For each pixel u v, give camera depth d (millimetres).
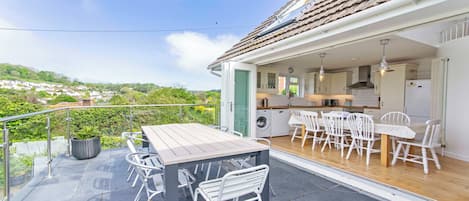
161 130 3078
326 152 4090
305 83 7008
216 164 3469
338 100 7176
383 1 2008
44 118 3023
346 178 2807
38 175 2957
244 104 4734
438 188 2453
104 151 4355
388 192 2400
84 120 4336
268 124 5711
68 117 3990
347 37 2686
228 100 4410
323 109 6551
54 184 2734
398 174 2877
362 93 6586
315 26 2764
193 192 2535
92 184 2744
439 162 3445
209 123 5562
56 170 3236
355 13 2242
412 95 5012
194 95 10602
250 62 4625
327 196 2461
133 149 2369
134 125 4965
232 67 4406
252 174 1620
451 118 3855
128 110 4891
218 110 5508
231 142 2303
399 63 5625
